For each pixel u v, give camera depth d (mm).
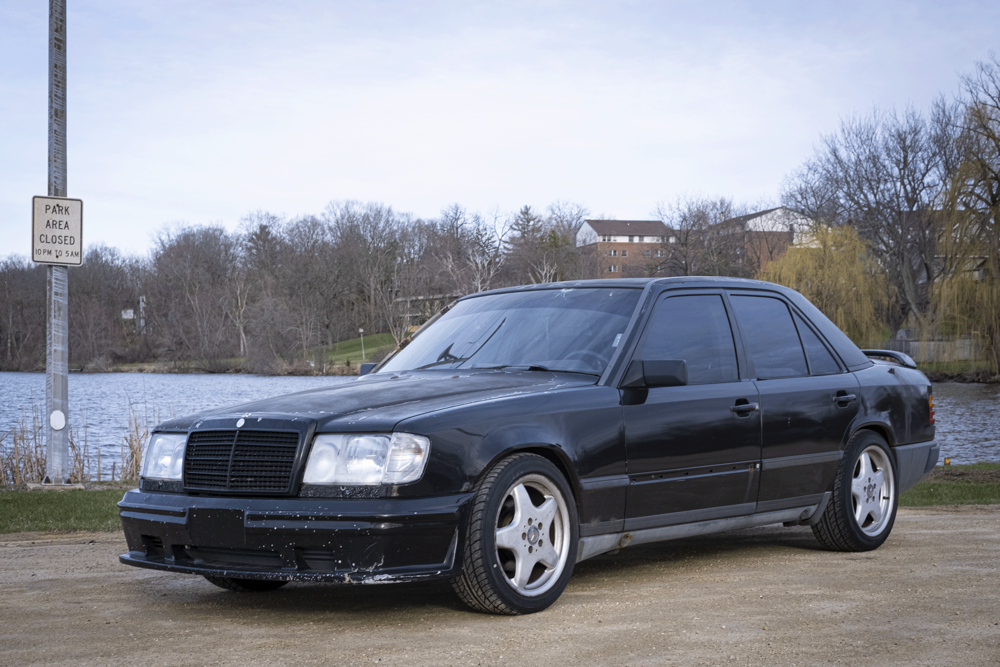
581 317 5270
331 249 113125
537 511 4340
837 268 51094
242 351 102438
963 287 42844
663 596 4641
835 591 4750
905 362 7062
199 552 4238
